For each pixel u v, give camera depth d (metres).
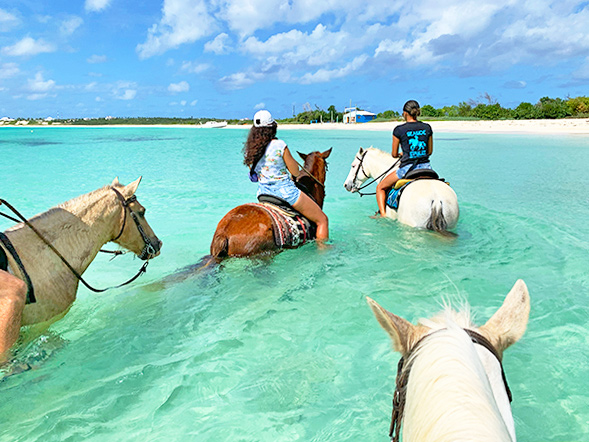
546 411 2.82
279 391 3.13
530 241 6.38
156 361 3.51
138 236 4.61
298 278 5.00
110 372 3.38
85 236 4.06
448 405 1.25
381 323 1.89
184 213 8.84
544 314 4.09
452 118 61.91
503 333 1.94
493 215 8.07
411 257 5.67
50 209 3.96
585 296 4.47
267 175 5.51
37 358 3.50
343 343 3.72
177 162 18.78
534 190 10.88
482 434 1.11
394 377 3.24
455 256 5.72
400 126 7.11
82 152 24.62
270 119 5.48
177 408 2.97
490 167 15.31
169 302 4.53
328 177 14.01
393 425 1.80
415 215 6.51
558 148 21.88
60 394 3.12
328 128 67.56
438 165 16.00
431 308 4.21
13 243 3.54
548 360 3.37
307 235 5.58
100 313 4.34
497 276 5.03
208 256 5.25
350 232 6.89
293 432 2.73
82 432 2.75
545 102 58.00
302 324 4.04
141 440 2.68
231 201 10.04
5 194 10.77
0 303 3.10
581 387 3.05
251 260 5.06
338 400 3.02
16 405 3.00
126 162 18.80
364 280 4.95
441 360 1.44
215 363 3.47
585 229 7.08
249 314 4.24
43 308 3.63
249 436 2.71
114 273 5.61
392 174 7.33
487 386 1.35
